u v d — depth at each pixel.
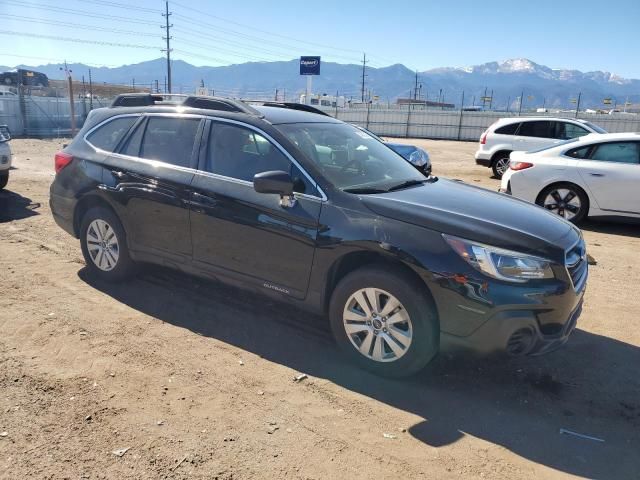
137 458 2.80
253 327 4.41
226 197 4.18
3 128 9.94
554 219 3.97
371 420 3.23
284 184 3.70
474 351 3.39
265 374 3.71
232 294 5.05
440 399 3.48
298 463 2.82
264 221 3.99
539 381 3.76
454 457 2.93
